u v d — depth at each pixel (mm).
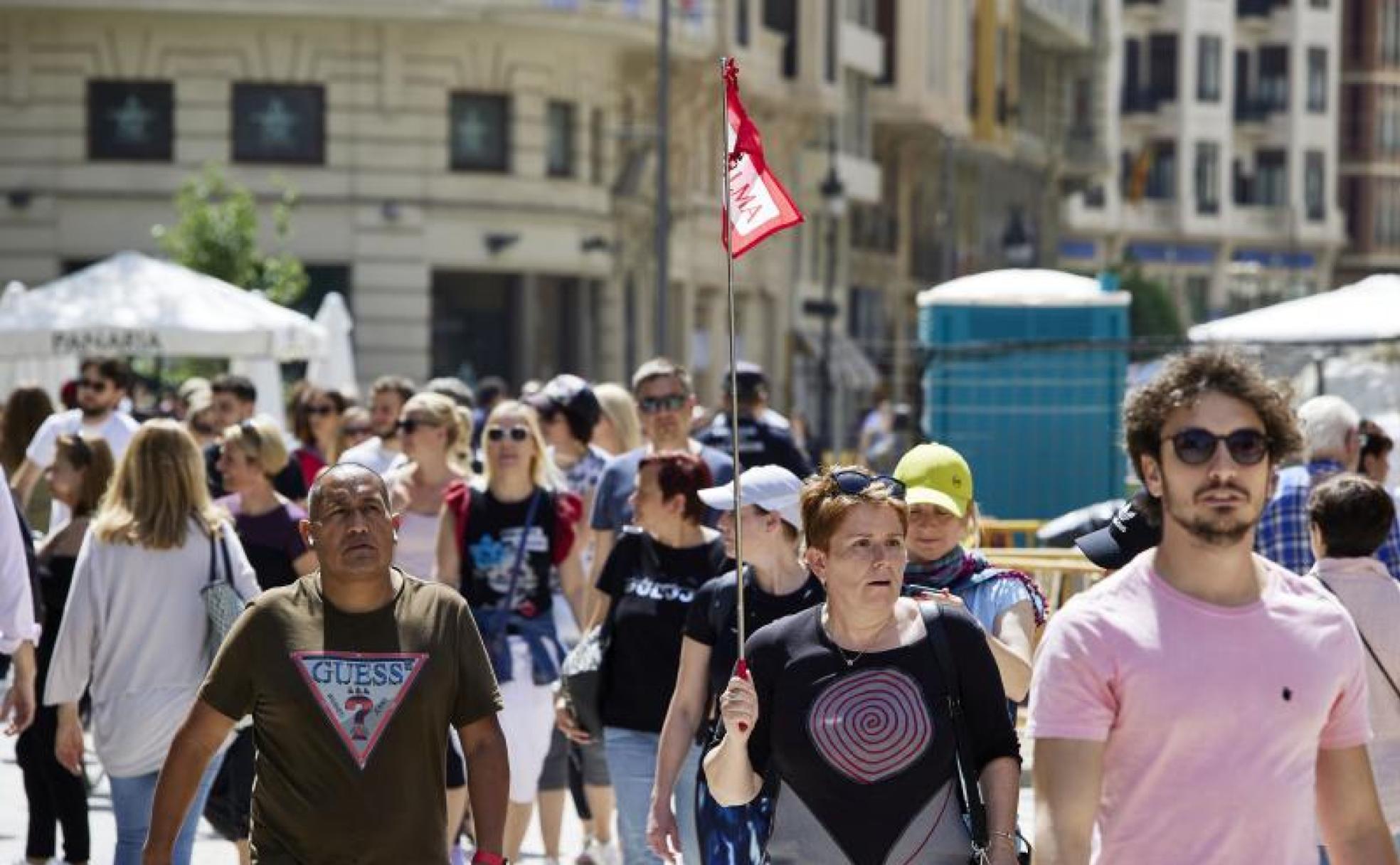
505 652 25422
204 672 22203
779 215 16969
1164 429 12594
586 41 110000
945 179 144625
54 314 54750
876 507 15406
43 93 103875
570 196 110000
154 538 22078
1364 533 19219
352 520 15914
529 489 25969
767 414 33531
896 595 15438
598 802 27047
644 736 22812
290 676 15891
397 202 105438
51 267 104062
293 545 25375
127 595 22094
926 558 19172
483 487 25953
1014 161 189125
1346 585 19219
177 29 103875
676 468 22656
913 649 15430
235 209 93625
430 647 16047
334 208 105125
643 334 120000
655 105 119562
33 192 103750
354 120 105125
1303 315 48094
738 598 15805
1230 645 12375
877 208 161875
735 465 16094
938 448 19375
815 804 15273
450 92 106500
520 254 107938
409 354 105812
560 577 26219
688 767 21000
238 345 55031
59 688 22406
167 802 16234
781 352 141875
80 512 26938
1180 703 12320
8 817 30812
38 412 37125
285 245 104938
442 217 106188
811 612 15781
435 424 27141
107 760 22203
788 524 19078
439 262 106375
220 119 104062
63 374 61781
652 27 110625
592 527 27203
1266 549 24719
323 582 16141
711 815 17016
